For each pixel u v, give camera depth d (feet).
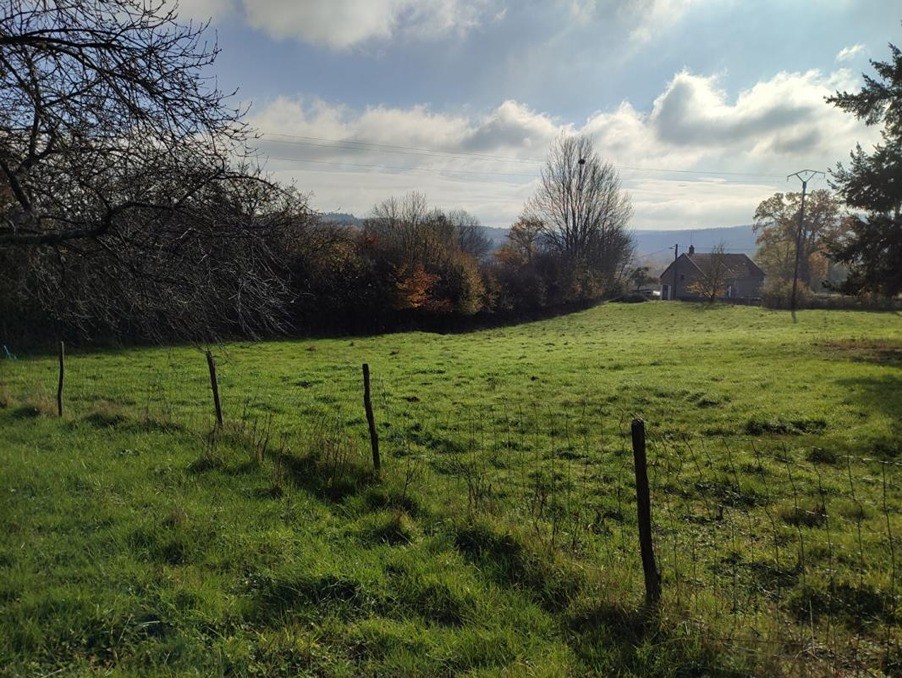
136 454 28.89
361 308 126.62
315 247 40.75
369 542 19.11
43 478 24.35
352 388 56.39
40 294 21.39
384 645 13.55
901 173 73.61
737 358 75.31
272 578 16.06
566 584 16.16
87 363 69.77
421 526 20.58
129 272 19.48
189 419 38.40
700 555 20.97
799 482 29.66
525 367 70.23
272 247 21.47
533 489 28.45
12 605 13.92
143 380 58.70
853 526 23.95
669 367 69.05
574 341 108.06
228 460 27.30
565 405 49.01
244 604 14.80
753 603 17.04
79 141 18.07
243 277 19.97
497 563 17.48
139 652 12.65
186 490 23.29
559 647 13.53
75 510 20.86
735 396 50.93
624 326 153.69
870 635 15.53
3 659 11.96
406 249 143.95
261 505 21.94
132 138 18.79
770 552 21.26
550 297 193.67
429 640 13.65
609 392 53.42
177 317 20.71
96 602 14.28
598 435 39.27
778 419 42.24
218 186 19.47
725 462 33.12
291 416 44.39
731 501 27.30
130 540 18.19
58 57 17.48
